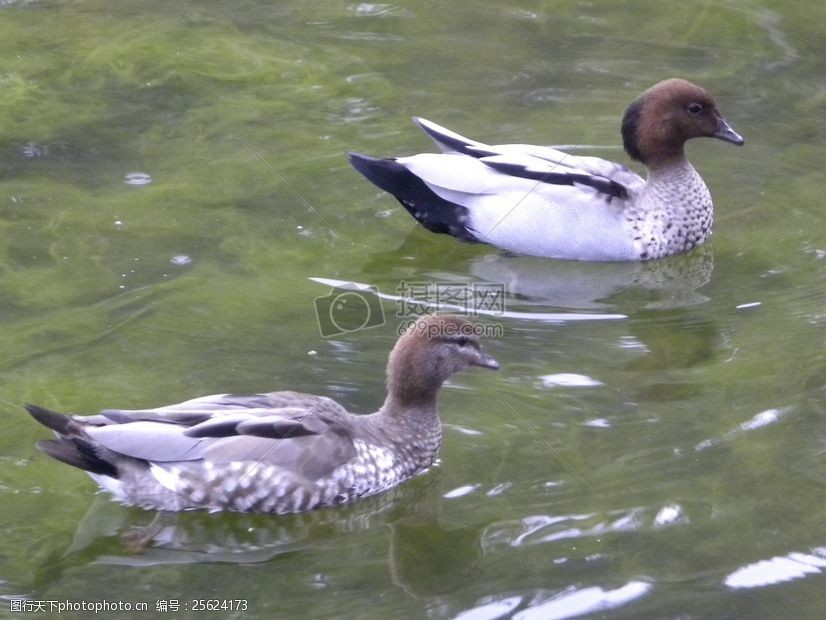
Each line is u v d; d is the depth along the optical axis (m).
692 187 16.42
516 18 22.39
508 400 13.11
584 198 16.05
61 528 11.16
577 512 11.37
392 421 12.17
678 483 11.70
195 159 18.08
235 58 21.08
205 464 11.30
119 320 14.33
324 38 21.86
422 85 20.25
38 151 18.12
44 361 13.51
